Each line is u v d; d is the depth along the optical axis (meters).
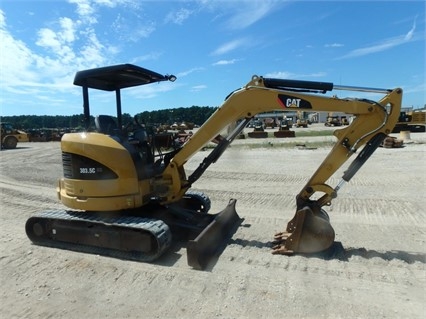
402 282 3.90
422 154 15.06
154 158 5.90
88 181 5.02
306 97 4.62
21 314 3.47
